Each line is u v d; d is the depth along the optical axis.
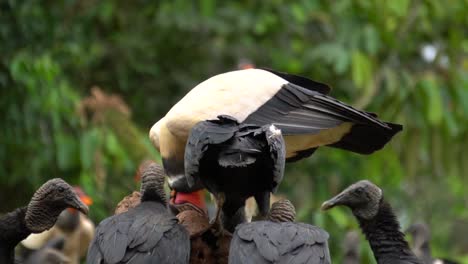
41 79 13.70
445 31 17.39
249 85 7.00
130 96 17.64
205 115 6.81
